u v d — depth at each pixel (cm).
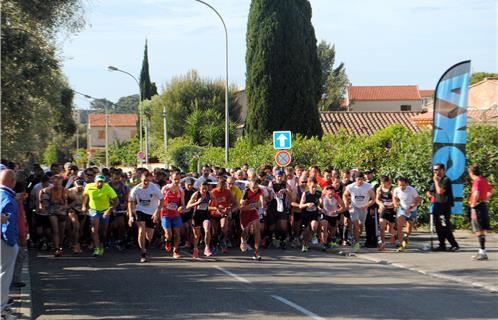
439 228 1531
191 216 1590
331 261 1445
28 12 1808
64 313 904
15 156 2148
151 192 1444
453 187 1619
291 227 1736
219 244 1627
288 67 3161
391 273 1262
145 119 5534
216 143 4603
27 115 1967
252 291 1059
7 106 1844
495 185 1842
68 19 1944
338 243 1738
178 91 5934
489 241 1703
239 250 1645
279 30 3147
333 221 1628
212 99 5856
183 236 1678
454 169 1614
